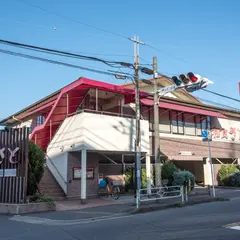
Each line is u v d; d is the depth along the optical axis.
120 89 19.80
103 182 20.09
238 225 10.02
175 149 25.28
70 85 18.95
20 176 14.57
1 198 14.80
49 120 21.56
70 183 18.88
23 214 13.61
